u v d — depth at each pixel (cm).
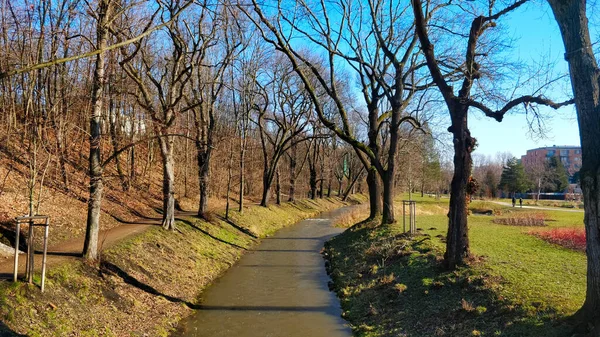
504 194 7644
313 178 5275
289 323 1115
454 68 1481
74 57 741
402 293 1166
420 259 1361
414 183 5753
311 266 1856
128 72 1498
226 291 1427
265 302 1305
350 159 6494
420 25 1227
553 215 3062
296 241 2564
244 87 2959
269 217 3319
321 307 1256
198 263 1662
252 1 1748
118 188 2420
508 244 1517
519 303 861
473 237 1700
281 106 3722
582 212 3459
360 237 2014
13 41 1489
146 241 1558
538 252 1346
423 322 968
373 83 2225
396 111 2062
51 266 1038
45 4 1775
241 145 3008
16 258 870
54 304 884
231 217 2748
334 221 3488
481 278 1042
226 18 2034
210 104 2448
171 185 1869
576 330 690
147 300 1150
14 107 1889
